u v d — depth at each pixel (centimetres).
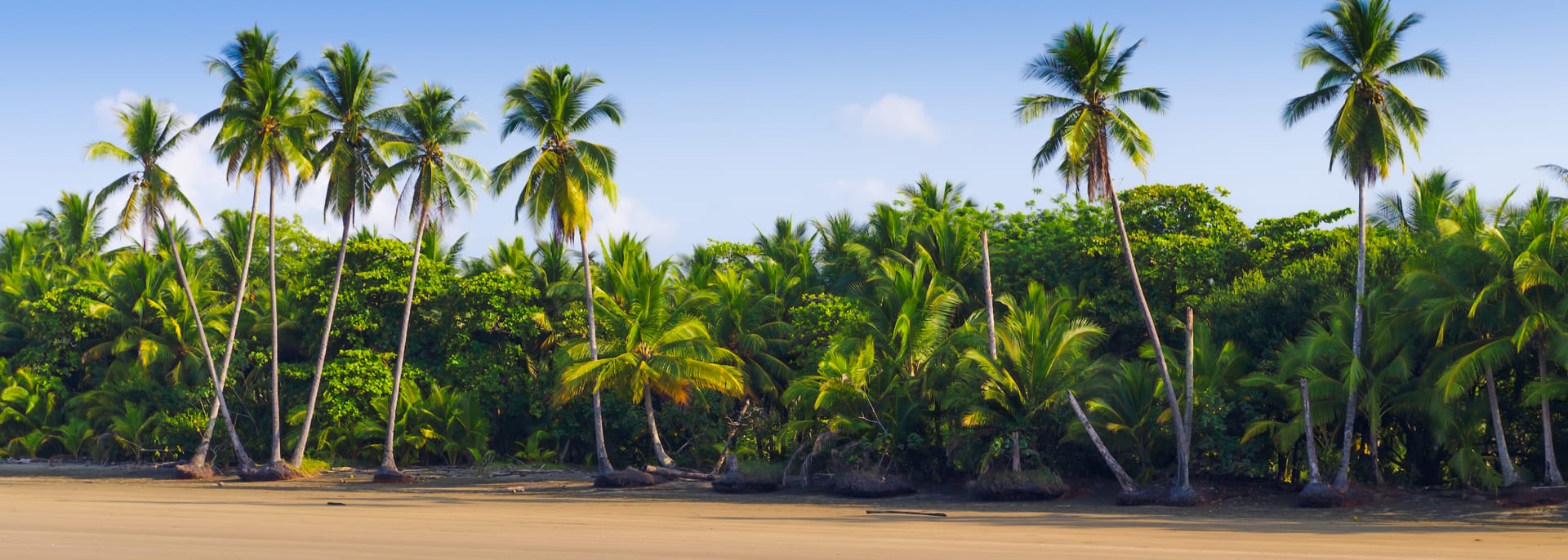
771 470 3756
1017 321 3575
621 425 4594
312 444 4941
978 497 3341
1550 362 2961
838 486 3547
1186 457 3120
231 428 4453
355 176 4091
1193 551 1888
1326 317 3366
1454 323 2919
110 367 5225
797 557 1750
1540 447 3167
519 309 4616
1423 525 2492
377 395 4528
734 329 4444
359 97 4084
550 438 4941
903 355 3725
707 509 3034
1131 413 3397
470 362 4656
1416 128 2903
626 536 2108
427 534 2103
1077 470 3603
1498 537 2184
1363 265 2997
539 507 3059
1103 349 4262
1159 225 4438
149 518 2447
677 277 5494
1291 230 4238
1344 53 2950
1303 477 3344
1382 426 3275
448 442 4672
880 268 4494
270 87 3994
